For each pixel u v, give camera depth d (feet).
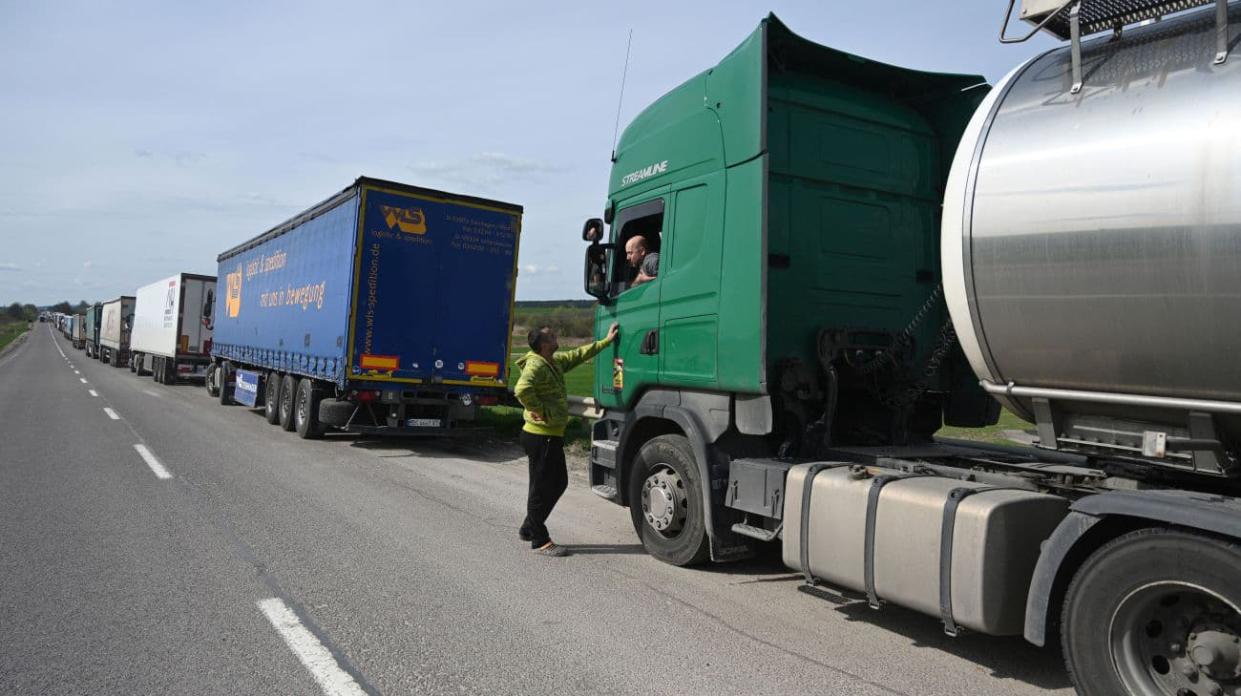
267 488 27.68
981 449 17.70
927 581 12.34
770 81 17.76
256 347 54.95
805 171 17.95
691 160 18.56
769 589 17.22
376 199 38.14
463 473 32.94
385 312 38.63
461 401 40.91
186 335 85.97
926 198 19.84
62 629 14.14
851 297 18.44
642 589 17.04
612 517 24.54
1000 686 12.25
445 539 21.12
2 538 20.15
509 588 16.94
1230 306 9.64
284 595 16.14
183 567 17.94
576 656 13.24
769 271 17.31
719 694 11.84
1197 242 9.83
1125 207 10.53
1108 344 11.00
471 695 11.70
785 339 17.43
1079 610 10.60
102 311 153.89
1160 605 10.12
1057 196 11.31
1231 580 9.09
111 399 64.64
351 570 17.99
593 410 44.16
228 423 49.26
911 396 18.16
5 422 45.98
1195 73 10.30
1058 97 11.80
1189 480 11.40
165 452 35.37
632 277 21.65
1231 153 9.60
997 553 11.52
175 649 13.29
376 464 34.63
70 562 18.17
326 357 40.32
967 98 19.48
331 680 12.14
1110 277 10.75
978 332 12.64
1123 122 10.80
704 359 17.65
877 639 14.25
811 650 13.67
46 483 27.43
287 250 48.78
